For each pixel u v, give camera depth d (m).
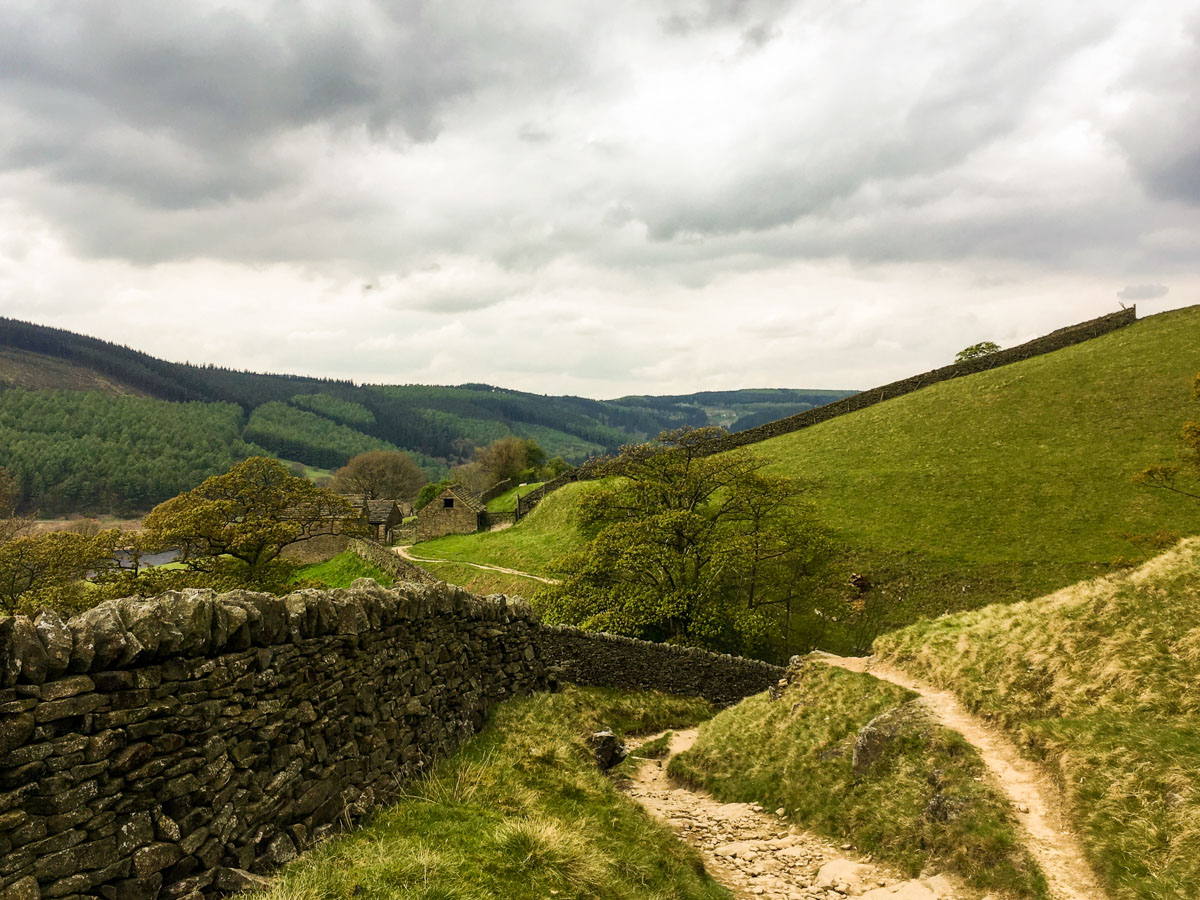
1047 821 10.49
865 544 40.72
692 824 13.94
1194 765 9.88
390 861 6.75
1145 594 15.67
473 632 13.48
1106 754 10.97
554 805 10.24
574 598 37.28
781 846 12.70
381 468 138.12
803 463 54.25
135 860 5.46
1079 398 49.78
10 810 4.73
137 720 5.75
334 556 63.75
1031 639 16.12
